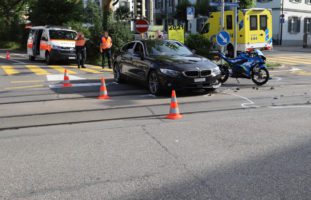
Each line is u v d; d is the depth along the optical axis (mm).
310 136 6766
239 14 24094
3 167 5469
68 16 35219
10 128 7828
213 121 8078
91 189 4637
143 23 19312
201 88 11141
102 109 9617
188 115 8789
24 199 4395
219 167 5293
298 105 9695
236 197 4332
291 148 6078
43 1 35281
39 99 11078
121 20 25234
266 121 7977
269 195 4367
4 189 4691
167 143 6496
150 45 12664
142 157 5781
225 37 17234
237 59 13594
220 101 10414
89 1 34812
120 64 14086
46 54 23000
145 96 11492
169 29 21891
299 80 15016
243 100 10523
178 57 11727
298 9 47500
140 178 4953
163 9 60062
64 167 5414
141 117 8672
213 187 4617
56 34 23031
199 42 23641
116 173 5148
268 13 24516
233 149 6090
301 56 27953
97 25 24094
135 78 12867
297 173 5012
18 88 13188
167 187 4648
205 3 46812
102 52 20297
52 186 4754
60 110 9531
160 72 11141
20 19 47500
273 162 5445
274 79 15430
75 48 21078
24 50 39938
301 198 4281
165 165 5418
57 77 16266
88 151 6129
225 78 13680
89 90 12727
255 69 13461
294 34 47438
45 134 7293
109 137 6957
